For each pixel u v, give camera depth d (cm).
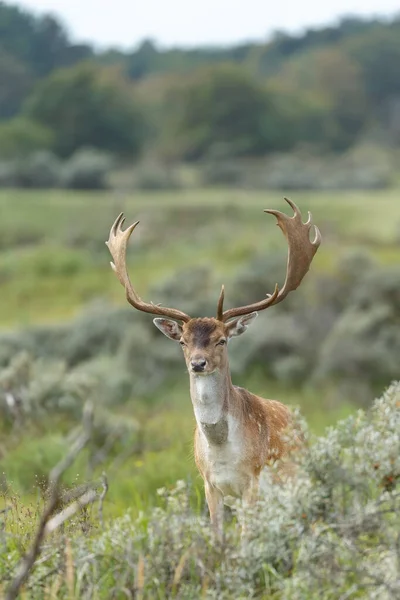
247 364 5100
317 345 5119
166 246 10525
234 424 1847
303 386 4894
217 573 1472
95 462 2936
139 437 3312
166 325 1944
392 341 4988
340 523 1497
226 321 1966
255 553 1513
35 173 16650
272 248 8881
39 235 11881
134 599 1462
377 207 12388
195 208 13012
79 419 3397
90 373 4678
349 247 9362
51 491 1745
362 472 1543
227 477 1864
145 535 1584
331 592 1417
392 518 1548
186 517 1588
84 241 11212
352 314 5203
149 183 17075
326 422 3612
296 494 1545
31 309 7519
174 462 2664
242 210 12925
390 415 1636
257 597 1496
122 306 5794
